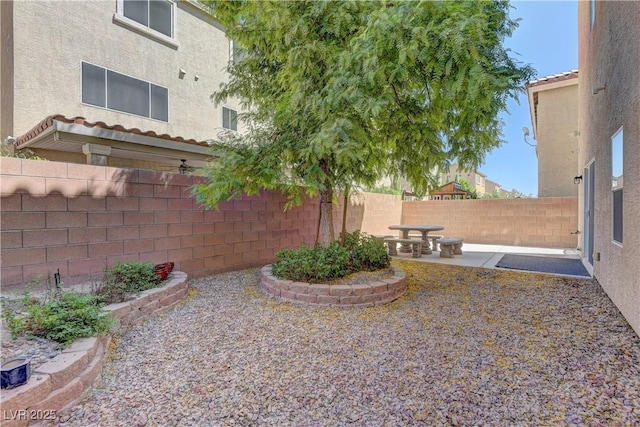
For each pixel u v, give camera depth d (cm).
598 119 589
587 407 239
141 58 955
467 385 270
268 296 516
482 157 565
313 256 550
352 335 373
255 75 645
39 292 404
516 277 656
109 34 884
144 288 442
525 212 1158
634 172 367
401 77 425
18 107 731
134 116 938
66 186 445
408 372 292
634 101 371
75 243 452
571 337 359
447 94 429
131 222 515
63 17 799
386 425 225
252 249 710
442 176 659
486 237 1226
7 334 286
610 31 491
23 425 208
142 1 955
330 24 495
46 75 772
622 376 277
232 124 1210
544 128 1216
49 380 225
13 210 400
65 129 586
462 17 354
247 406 246
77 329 286
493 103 433
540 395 254
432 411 238
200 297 509
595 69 627
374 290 481
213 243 638
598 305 466
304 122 510
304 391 264
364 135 479
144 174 531
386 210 1259
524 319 418
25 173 410
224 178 503
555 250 1040
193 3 1073
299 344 350
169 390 265
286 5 482
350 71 440
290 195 726
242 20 570
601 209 562
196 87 1103
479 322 410
